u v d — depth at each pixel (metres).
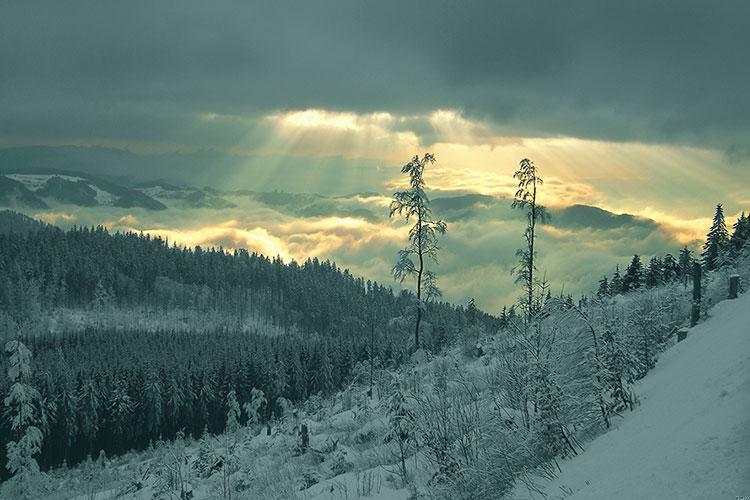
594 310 11.72
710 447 5.00
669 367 11.85
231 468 16.36
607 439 8.01
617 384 9.46
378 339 100.00
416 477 10.22
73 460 78.62
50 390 76.69
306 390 95.12
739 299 17.23
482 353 24.14
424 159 27.56
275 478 14.29
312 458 15.48
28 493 26.22
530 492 7.21
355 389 31.53
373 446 14.55
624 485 5.30
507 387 10.25
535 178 27.17
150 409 85.12
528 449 8.30
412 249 27.97
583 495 5.78
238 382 91.25
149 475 19.25
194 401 89.81
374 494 9.99
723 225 57.22
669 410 7.66
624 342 10.86
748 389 6.26
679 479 4.67
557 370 9.41
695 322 16.97
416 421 10.30
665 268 52.50
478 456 8.81
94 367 93.75
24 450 26.48
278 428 23.56
